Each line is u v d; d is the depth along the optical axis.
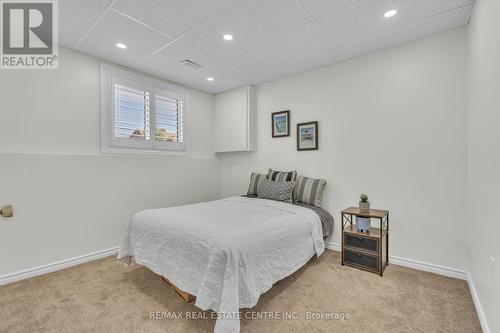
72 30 2.17
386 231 2.38
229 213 2.20
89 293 1.92
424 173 2.31
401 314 1.63
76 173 2.53
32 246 2.24
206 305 1.40
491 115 1.39
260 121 3.65
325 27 2.15
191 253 1.64
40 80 2.33
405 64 2.41
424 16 1.98
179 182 3.57
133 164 3.02
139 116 3.10
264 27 2.15
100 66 2.73
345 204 2.81
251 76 3.31
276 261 1.80
